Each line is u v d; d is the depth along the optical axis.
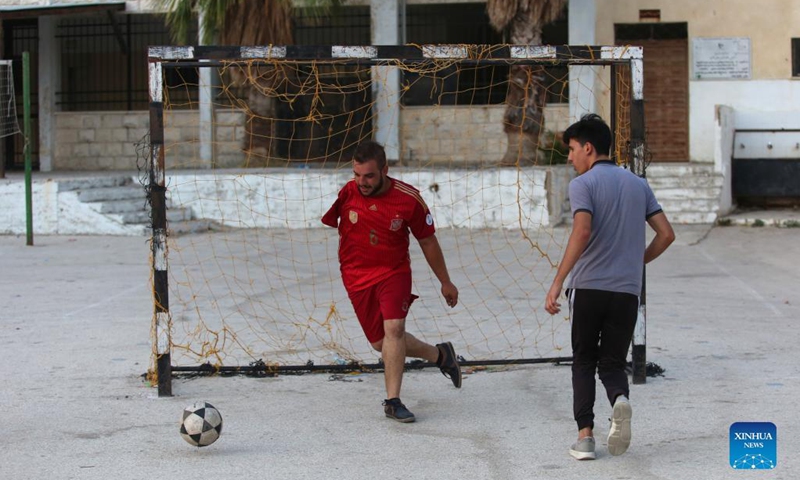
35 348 9.20
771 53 22.97
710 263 15.09
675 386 7.64
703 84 23.22
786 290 12.48
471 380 8.00
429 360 7.28
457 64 8.03
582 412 5.89
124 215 19.41
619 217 5.83
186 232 19.08
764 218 19.95
